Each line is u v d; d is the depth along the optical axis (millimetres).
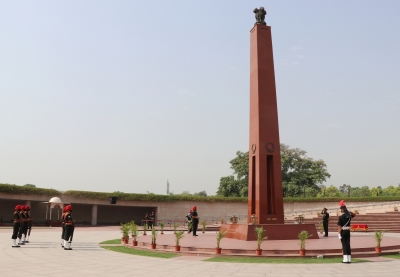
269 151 21766
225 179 55156
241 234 20141
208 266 12445
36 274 10781
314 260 13859
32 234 27375
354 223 35062
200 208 46375
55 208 43594
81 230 33375
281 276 10492
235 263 13180
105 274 10820
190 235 24469
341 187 97188
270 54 22734
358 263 13156
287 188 53188
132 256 14984
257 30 22750
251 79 23188
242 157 55750
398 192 76875
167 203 45750
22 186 38750
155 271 11383
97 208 47406
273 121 22109
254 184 22344
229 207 47062
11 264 12766
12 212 42719
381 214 38000
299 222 22125
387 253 15359
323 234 25625
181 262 13391
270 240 19328
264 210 21109
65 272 11148
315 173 54625
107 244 19812
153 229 17312
